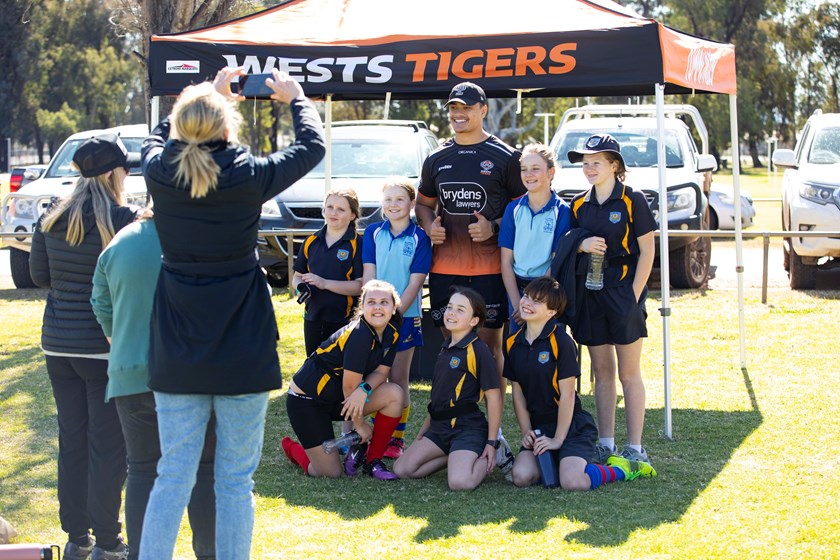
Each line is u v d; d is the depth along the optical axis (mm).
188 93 3207
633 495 4816
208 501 3703
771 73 52656
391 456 5551
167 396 3301
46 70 58188
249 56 5844
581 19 5965
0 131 58219
